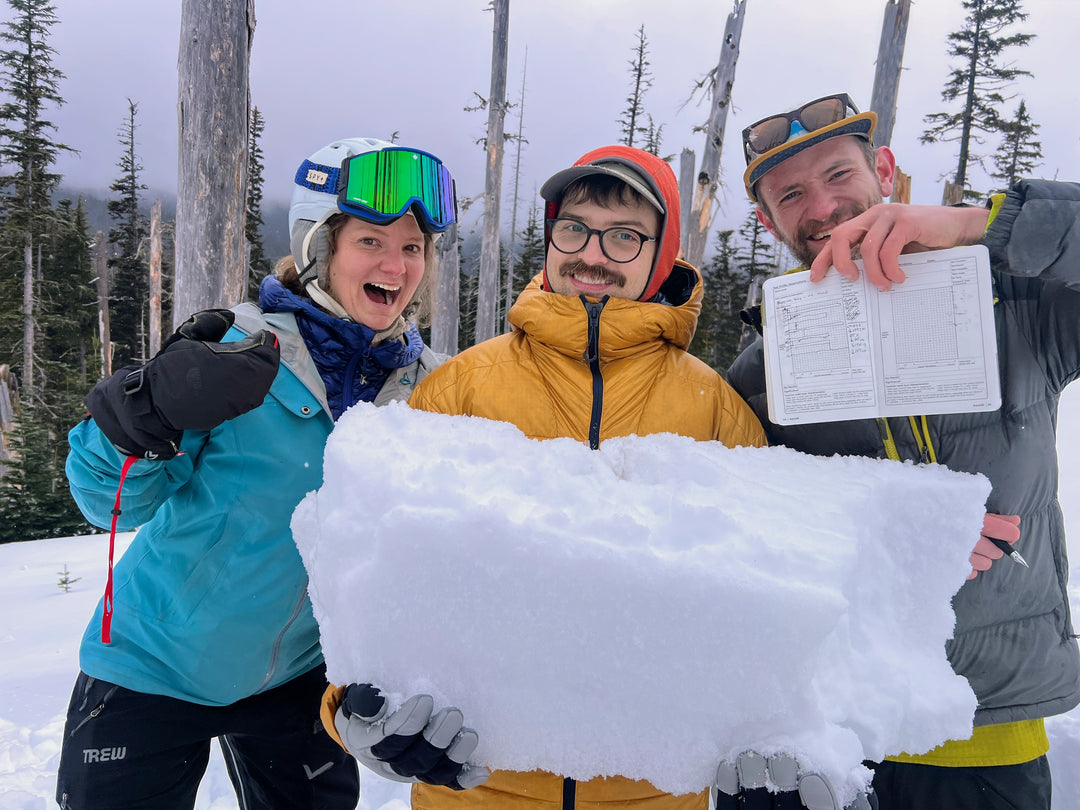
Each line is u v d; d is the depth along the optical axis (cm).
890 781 139
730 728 79
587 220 131
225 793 231
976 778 131
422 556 81
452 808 109
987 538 115
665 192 133
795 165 141
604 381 123
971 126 1920
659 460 102
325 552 88
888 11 768
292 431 129
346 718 90
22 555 728
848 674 84
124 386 101
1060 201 100
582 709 81
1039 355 126
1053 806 192
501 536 79
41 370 2078
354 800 163
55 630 424
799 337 110
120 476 110
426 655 84
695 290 135
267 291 138
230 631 127
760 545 80
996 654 127
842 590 77
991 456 125
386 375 148
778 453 108
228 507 126
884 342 104
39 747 258
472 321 2442
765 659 75
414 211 138
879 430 130
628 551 78
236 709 142
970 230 104
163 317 2838
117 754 128
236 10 333
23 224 2300
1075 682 131
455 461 94
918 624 96
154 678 129
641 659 78
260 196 2514
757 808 74
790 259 166
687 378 127
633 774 83
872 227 102
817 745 74
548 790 104
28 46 2411
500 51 1075
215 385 98
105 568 628
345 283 137
